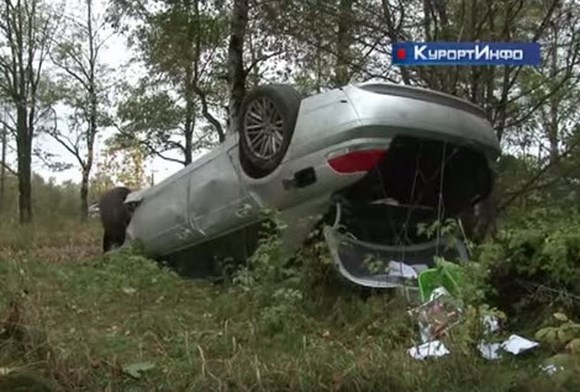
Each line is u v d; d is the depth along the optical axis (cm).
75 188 3716
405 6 1006
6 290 538
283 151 763
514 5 927
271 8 1088
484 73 954
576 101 983
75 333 517
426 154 744
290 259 739
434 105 736
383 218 764
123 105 2880
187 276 976
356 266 715
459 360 464
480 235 801
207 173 906
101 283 789
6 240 1397
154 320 622
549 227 655
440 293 576
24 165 3172
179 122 2794
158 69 2186
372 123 702
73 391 432
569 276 605
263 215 782
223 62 1912
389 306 627
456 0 962
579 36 961
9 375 414
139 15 2030
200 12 1619
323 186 729
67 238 1789
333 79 1049
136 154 3141
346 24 1028
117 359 473
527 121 998
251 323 584
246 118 816
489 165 773
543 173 961
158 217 1001
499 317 549
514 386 451
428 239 761
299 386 441
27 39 3175
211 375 444
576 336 484
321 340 550
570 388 437
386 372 451
